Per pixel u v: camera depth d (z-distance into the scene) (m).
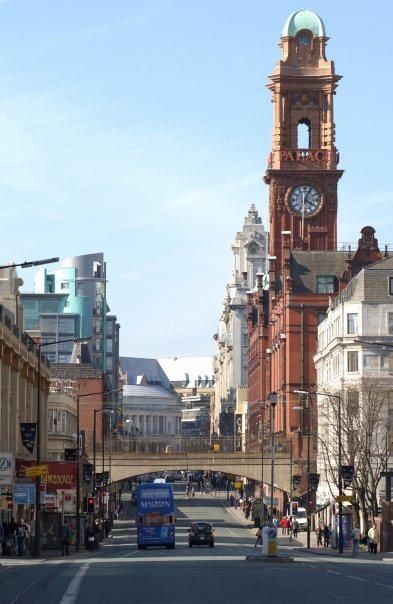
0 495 100.06
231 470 186.38
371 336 150.62
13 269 134.00
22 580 57.66
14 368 117.19
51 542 107.56
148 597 44.91
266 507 179.75
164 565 76.31
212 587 51.25
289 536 155.75
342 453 134.00
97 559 90.75
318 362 178.75
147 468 186.62
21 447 122.75
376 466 140.25
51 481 111.56
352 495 133.12
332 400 139.88
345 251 197.62
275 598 44.28
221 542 144.00
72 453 125.75
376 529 119.50
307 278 195.00
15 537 102.94
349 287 160.50
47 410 150.12
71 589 50.06
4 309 119.75
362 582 55.50
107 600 43.25
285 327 193.50
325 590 49.25
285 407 193.12
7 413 111.75
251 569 70.06
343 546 120.81
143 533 122.81
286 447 184.25
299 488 182.25
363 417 137.25
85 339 100.00
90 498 129.38
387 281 152.75
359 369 150.62
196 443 193.62
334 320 160.50
